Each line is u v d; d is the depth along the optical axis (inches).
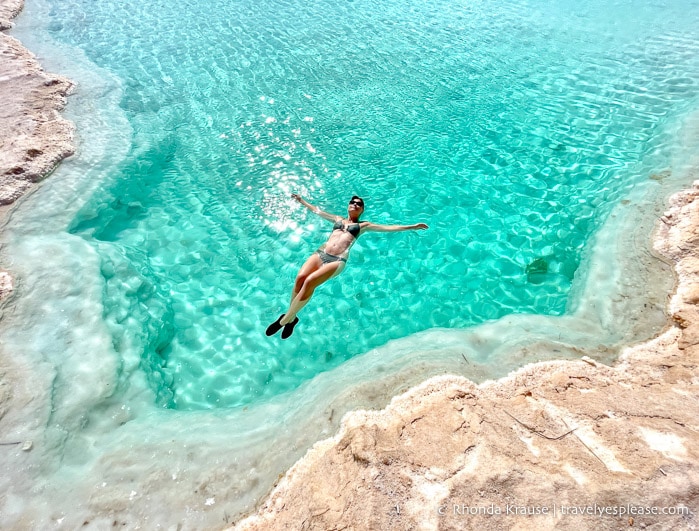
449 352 223.9
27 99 401.4
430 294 284.8
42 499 171.8
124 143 377.1
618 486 140.8
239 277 296.7
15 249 268.5
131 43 547.5
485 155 385.7
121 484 177.2
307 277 214.7
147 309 264.5
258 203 346.6
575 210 329.1
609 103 438.9
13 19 589.6
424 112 440.1
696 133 364.2
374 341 261.0
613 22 610.5
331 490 158.1
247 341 262.4
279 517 158.1
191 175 369.7
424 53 541.6
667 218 284.2
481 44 561.0
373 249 314.5
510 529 136.5
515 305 274.1
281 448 186.5
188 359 253.1
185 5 658.2
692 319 216.7
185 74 489.7
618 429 162.7
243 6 659.4
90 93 437.7
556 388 192.9
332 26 605.9
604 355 214.1
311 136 410.0
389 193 352.8
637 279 251.3
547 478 147.0
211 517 166.2
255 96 458.9
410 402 192.1
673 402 174.1
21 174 316.8
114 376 215.5
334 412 196.1
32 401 198.2
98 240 301.9
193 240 319.0
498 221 326.3
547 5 677.3
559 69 503.5
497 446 161.2
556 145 390.9
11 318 230.4
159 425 201.9
